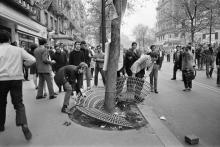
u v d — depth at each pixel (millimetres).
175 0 29703
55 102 6781
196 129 4848
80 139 4074
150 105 6746
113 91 5438
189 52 9102
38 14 24828
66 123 4836
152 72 8703
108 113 5312
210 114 5922
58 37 25891
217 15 27719
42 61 7035
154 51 8305
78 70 5859
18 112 4023
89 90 6246
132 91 6469
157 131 4496
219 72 10320
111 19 5230
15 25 16141
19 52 4145
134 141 4016
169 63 30109
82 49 8328
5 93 4141
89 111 5105
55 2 30844
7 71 3973
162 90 9328
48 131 4445
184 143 4137
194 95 8328
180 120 5430
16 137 4156
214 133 4629
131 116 5105
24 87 9516
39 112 5727
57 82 5879
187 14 28766
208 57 13477
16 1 15516
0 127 4414
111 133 4359
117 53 5320
